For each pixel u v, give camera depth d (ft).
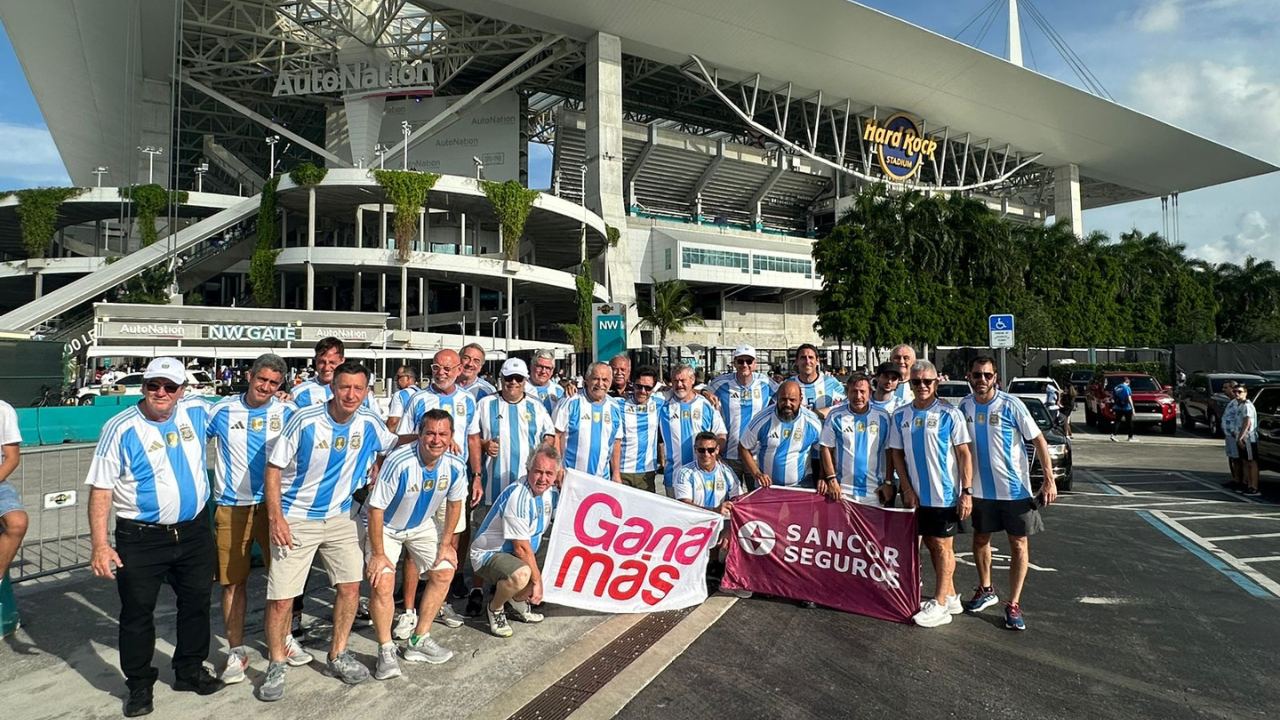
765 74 179.73
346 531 13.62
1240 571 20.74
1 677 13.41
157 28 142.92
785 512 18.54
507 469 18.60
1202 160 249.75
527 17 144.15
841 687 13.20
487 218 135.85
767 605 18.04
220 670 13.80
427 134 162.09
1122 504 31.37
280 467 12.83
